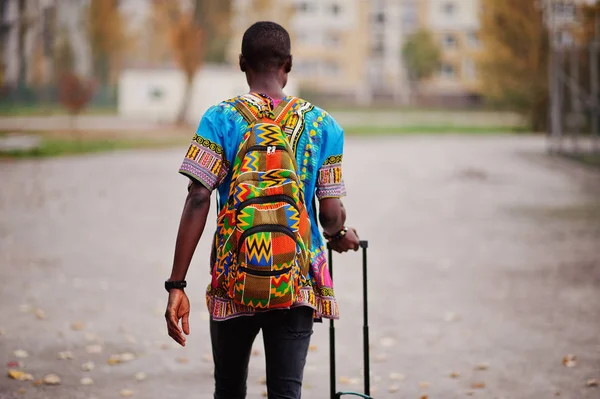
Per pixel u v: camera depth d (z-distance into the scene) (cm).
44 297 1194
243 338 450
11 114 8750
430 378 831
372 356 909
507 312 1115
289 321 441
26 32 10975
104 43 12619
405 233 1856
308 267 438
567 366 866
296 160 442
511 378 829
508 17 6894
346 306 1156
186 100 7575
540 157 4109
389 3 14000
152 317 1082
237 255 421
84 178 3119
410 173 3344
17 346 930
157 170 3488
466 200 2483
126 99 8525
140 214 2162
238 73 8450
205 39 7606
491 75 7156
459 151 4609
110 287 1269
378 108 12194
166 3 7538
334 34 14088
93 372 841
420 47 12850
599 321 1060
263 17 9775
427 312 1117
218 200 456
